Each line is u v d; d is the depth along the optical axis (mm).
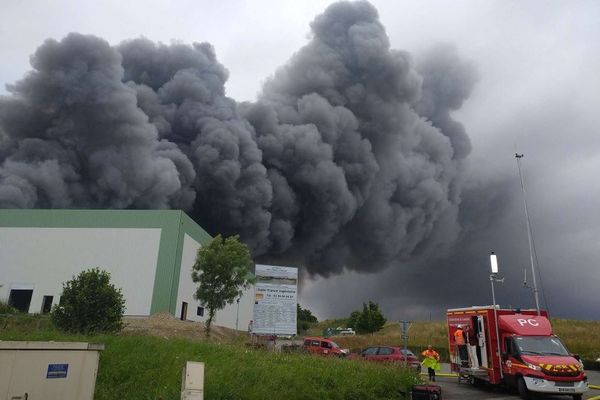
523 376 14156
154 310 37000
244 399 9812
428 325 62906
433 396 12328
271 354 14734
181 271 39750
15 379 6941
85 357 7445
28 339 13391
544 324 15711
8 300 36812
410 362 21938
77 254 39625
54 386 7129
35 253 40250
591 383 19750
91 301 19703
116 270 38719
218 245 28391
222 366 11641
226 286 27656
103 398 9172
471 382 17734
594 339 38156
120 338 14328
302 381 11242
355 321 62812
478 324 16953
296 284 22359
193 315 41969
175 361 11789
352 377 12492
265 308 21688
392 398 12273
